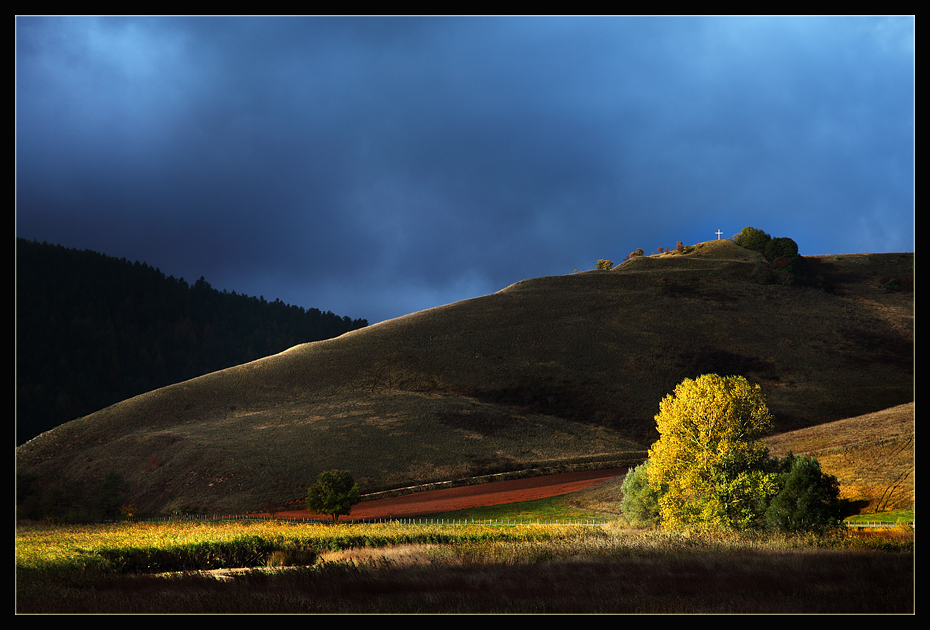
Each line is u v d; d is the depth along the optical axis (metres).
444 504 56.19
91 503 57.31
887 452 48.69
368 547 30.78
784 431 75.12
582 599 14.71
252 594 15.69
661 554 21.61
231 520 50.94
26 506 55.25
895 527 29.62
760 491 26.78
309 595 15.62
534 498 56.12
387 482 63.34
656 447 29.44
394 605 14.28
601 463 67.81
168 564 27.84
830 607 13.55
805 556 19.97
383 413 81.94
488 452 70.88
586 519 46.59
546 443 74.00
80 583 18.05
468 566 20.36
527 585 16.48
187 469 66.56
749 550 21.92
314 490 49.47
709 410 28.36
